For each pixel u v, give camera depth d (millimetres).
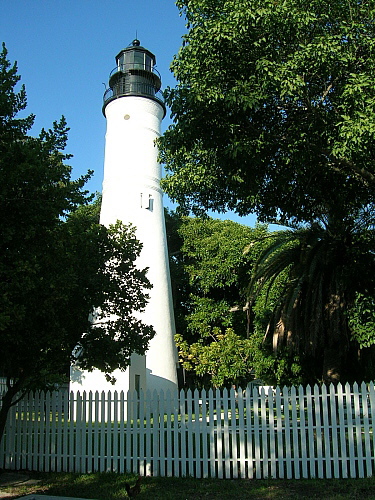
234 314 31656
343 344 13984
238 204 14266
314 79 10992
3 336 8578
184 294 37719
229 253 30172
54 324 9500
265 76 10047
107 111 27266
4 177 8383
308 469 10633
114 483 9961
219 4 10766
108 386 21391
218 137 11039
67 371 27781
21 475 10938
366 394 10047
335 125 10312
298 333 14469
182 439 10586
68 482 10172
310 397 10188
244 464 10211
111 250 12102
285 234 15070
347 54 10125
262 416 10336
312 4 10234
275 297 22969
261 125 11367
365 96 9773
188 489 9445
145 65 27406
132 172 25719
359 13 10391
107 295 11461
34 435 11531
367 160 10766
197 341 33469
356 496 8586
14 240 8773
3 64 9875
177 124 11055
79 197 10305
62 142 10492
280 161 11898
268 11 9797
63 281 9078
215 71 10594
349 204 13828
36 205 8773
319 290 13625
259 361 23125
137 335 11859
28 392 11789
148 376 24391
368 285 13602
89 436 11219
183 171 14117
